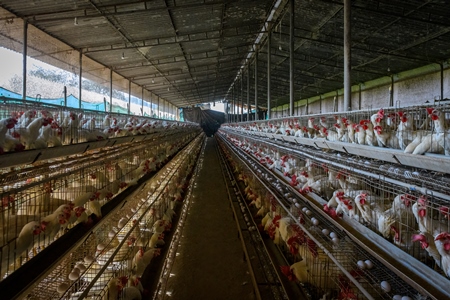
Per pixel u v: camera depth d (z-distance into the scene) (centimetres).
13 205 224
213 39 1248
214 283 458
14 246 203
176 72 1748
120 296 294
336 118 413
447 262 186
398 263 225
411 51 1147
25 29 709
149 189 580
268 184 653
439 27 909
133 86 1897
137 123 598
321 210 367
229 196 956
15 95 1130
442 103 235
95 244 353
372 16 879
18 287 172
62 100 1325
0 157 196
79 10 710
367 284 259
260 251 539
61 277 285
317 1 881
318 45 1281
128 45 1066
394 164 302
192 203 927
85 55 1084
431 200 216
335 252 315
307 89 2314
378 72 1512
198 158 1848
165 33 1033
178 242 609
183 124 1633
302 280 364
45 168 280
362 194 295
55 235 242
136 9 784
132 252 374
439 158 212
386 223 257
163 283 421
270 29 1180
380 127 298
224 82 2611
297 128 557
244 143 1270
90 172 355
